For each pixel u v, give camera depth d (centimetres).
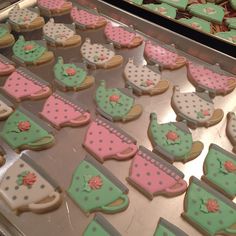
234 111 53
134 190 45
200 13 68
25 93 55
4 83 58
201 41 60
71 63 60
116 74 59
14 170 46
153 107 54
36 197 43
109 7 67
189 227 42
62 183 46
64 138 51
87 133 50
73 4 71
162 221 41
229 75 57
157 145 48
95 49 61
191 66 58
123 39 62
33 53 61
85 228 42
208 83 55
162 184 44
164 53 60
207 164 46
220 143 50
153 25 63
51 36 63
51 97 55
